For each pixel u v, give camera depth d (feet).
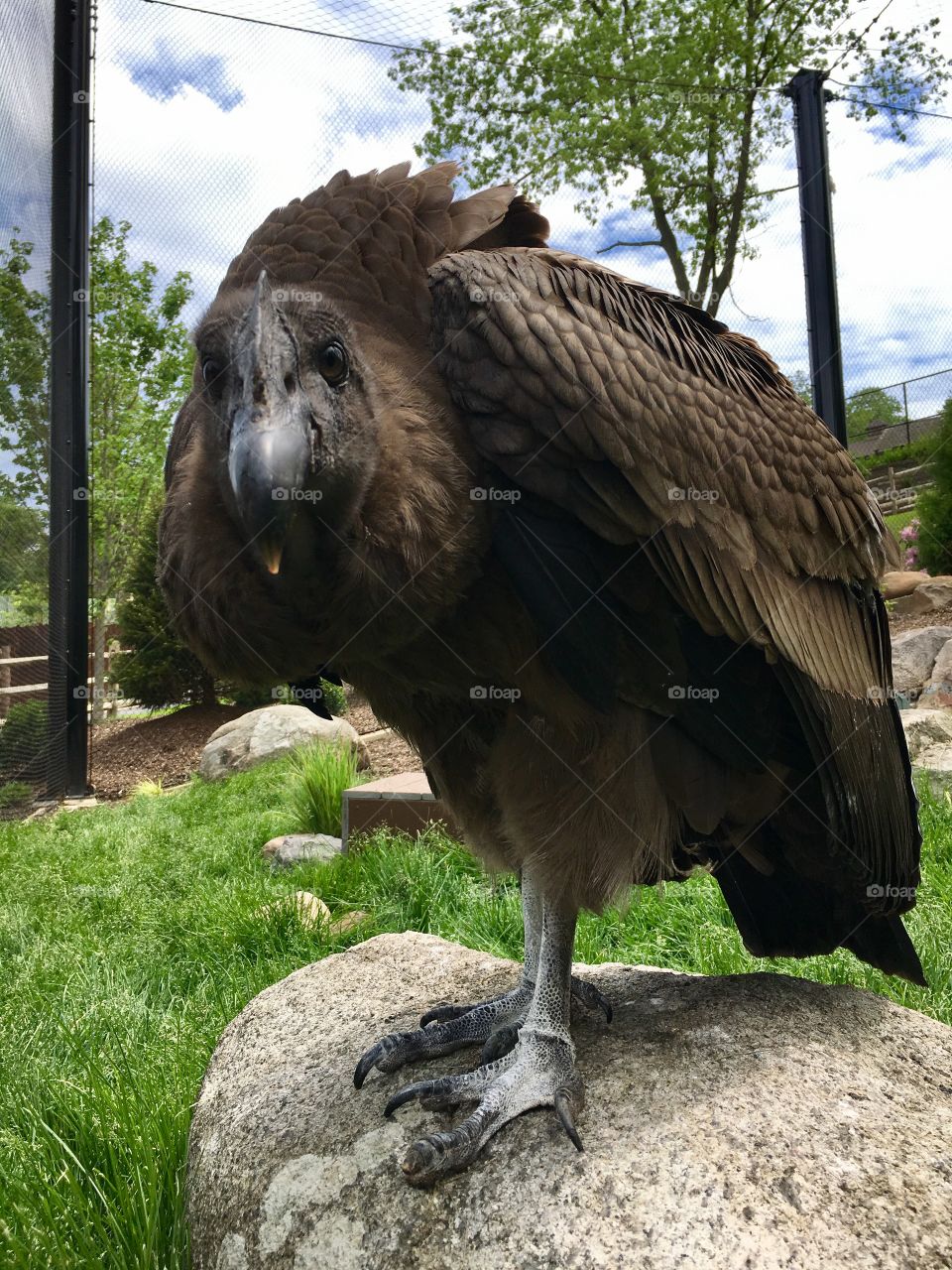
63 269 9.72
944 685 9.13
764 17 14.84
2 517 8.94
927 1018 2.67
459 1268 1.92
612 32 13.92
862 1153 2.01
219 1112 2.58
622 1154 2.05
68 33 9.68
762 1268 1.76
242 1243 2.20
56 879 6.61
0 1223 2.44
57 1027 4.13
